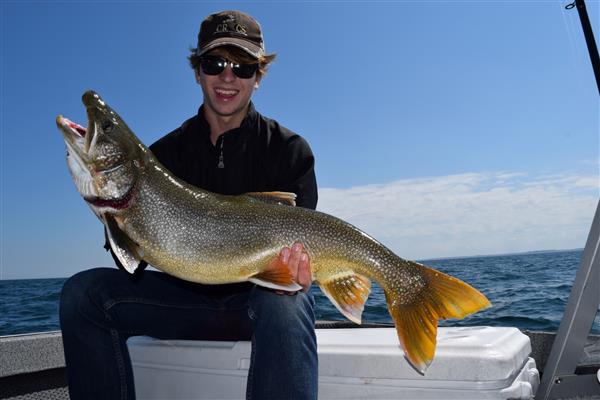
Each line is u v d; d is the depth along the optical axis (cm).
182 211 98
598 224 99
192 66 127
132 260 97
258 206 100
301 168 118
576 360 100
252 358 89
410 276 99
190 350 103
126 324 101
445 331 109
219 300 109
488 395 86
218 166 120
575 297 100
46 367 142
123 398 97
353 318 101
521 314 270
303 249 98
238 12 121
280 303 90
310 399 86
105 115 100
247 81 117
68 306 96
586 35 119
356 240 101
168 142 124
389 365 91
